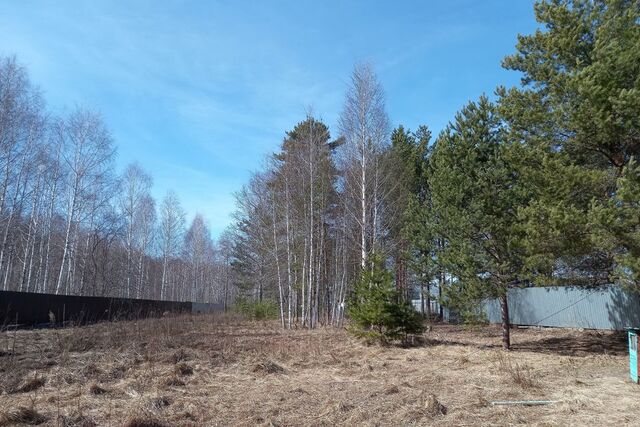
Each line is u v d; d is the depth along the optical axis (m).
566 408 7.57
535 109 12.90
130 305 32.34
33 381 9.04
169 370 10.88
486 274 15.27
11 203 30.11
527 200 14.51
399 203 27.45
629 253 10.58
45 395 8.30
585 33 12.87
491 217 14.55
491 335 21.22
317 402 8.17
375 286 17.05
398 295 16.91
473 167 15.38
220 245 71.62
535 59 13.80
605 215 10.35
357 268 31.28
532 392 8.91
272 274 36.72
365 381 10.21
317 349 15.27
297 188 29.09
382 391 9.01
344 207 28.59
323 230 30.88
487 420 7.05
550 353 14.86
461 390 9.16
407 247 27.92
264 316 33.91
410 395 8.56
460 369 11.77
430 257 24.34
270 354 14.05
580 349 15.87
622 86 11.20
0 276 28.62
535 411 7.56
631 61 10.87
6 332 16.53
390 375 10.95
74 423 6.65
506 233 14.62
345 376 10.84
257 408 7.71
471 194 15.43
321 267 32.19
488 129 15.56
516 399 8.37
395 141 31.28
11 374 9.60
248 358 13.02
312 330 23.86
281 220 31.66
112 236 38.19
